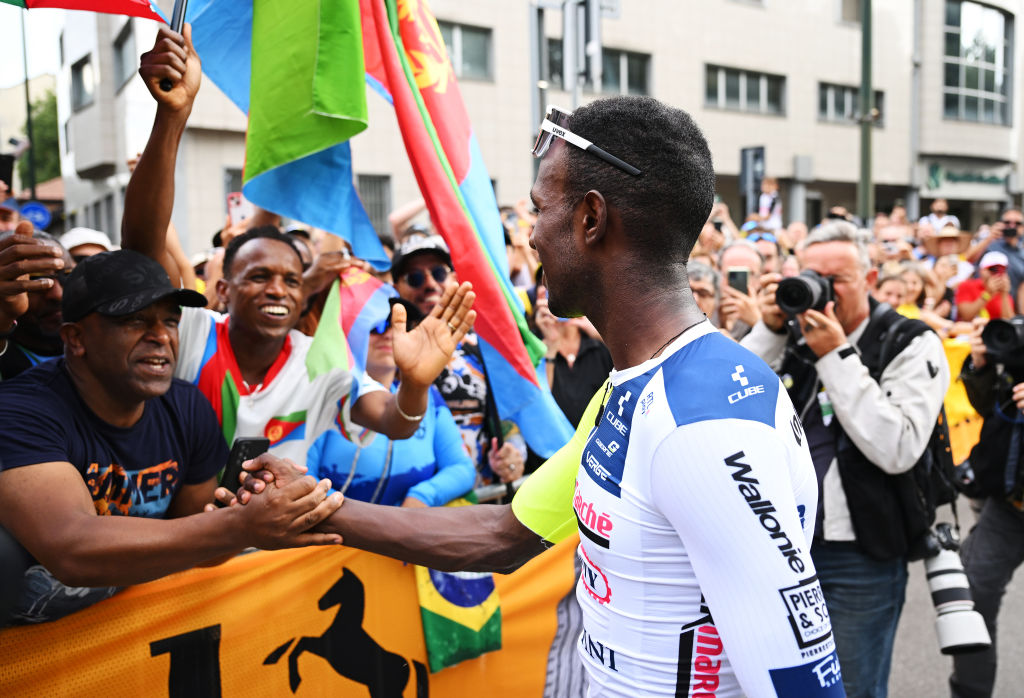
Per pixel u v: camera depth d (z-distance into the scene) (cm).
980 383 272
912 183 2364
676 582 96
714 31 1814
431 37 203
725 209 749
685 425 91
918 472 217
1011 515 274
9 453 138
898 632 363
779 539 88
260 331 199
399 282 310
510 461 276
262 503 134
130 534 133
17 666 150
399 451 228
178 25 168
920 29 2309
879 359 223
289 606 183
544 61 550
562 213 107
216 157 1113
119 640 161
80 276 152
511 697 222
